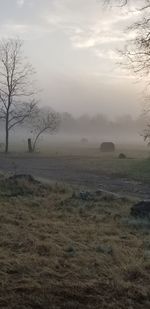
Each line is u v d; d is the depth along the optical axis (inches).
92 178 992.2
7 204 476.7
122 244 350.6
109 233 387.9
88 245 339.9
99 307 231.5
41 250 312.5
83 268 283.4
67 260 296.7
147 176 1029.2
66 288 247.8
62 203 508.1
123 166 1242.0
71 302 232.4
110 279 268.5
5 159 1606.8
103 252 322.3
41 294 237.5
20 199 511.8
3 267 268.8
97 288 253.1
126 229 407.2
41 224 395.2
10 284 245.9
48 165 1346.0
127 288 256.1
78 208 487.8
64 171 1148.5
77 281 259.3
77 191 597.0
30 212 451.5
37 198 526.9
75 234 371.9
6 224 379.6
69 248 319.6
